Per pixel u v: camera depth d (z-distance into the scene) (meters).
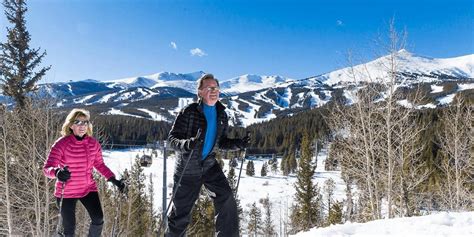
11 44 19.11
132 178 18.34
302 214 35.09
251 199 59.25
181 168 3.32
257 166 96.88
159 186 50.28
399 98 17.39
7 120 14.10
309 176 36.34
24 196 15.08
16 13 19.50
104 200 13.90
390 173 16.97
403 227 4.42
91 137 3.91
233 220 3.44
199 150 3.30
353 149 18.38
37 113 13.94
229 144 3.61
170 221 3.33
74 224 3.70
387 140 17.61
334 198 44.41
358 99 17.69
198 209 26.45
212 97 3.33
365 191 19.45
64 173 3.35
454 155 20.27
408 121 18.39
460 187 19.20
